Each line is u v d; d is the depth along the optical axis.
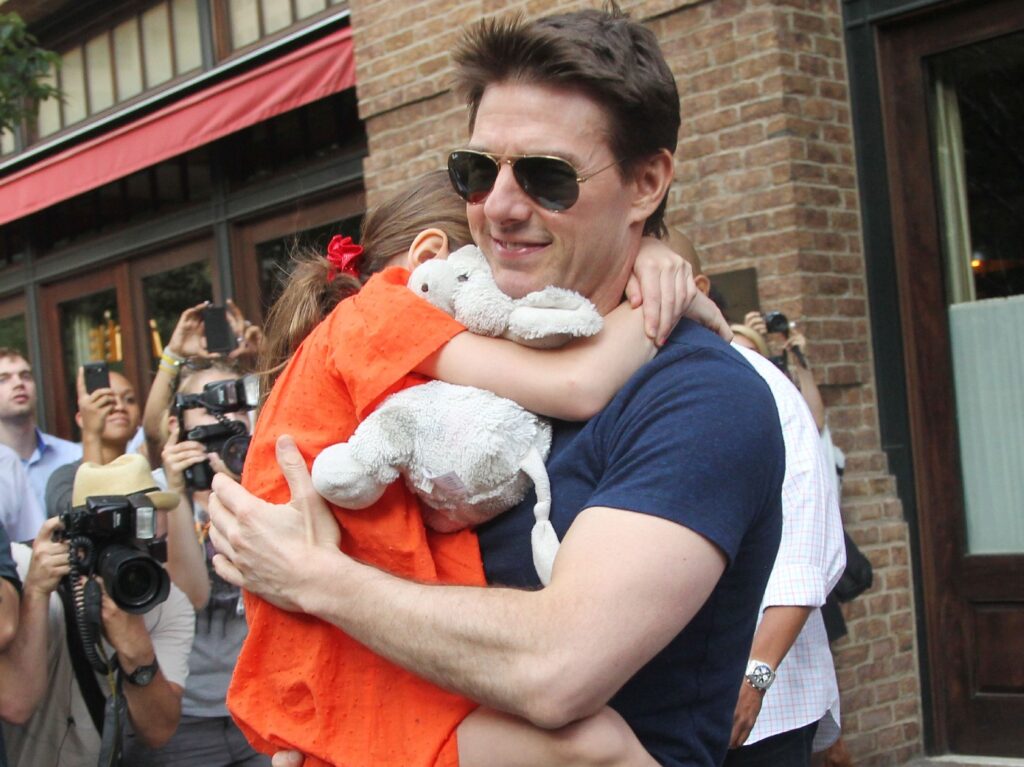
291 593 1.50
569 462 1.49
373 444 1.46
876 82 4.69
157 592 2.68
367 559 1.56
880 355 4.68
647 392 1.47
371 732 1.50
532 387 1.49
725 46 4.59
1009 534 4.57
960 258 4.64
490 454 1.45
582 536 1.38
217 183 7.08
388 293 1.59
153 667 2.76
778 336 4.20
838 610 3.35
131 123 6.70
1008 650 4.51
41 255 8.66
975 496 4.62
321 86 5.93
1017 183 4.48
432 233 1.83
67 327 8.61
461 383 1.52
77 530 2.69
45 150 7.64
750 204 4.54
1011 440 4.56
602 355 1.50
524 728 1.42
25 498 4.75
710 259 4.65
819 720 2.69
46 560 2.70
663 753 1.48
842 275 4.58
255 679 1.59
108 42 7.80
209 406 3.06
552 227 1.51
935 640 4.64
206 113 6.25
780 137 4.45
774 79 4.47
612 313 1.58
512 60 1.53
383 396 1.53
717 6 4.61
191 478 3.01
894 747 4.51
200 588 3.02
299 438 1.61
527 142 1.50
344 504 1.51
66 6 7.87
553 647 1.31
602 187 1.52
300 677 1.54
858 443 4.60
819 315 4.47
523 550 1.51
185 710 3.01
